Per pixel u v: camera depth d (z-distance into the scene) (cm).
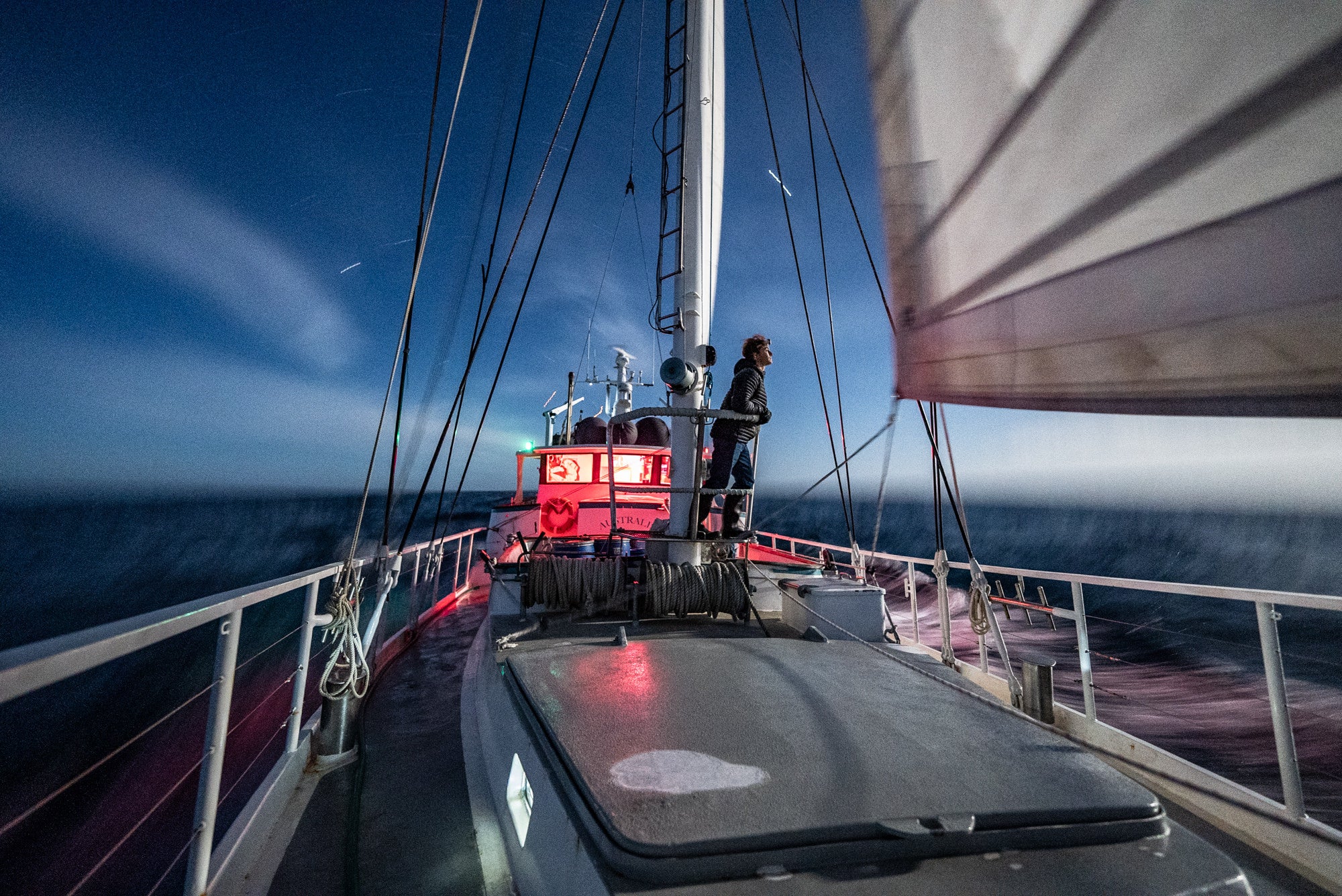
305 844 274
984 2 112
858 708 230
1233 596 293
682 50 501
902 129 130
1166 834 158
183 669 1197
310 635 350
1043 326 106
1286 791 266
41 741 941
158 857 570
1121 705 836
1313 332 68
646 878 135
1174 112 84
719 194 507
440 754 365
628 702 235
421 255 331
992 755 190
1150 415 90
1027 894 132
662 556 520
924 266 130
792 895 131
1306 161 69
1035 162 105
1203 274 81
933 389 132
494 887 238
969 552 386
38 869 574
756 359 482
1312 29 67
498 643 402
